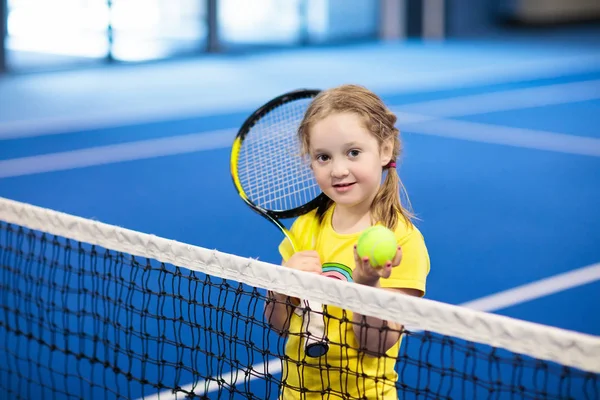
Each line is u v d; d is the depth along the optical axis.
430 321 2.44
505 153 10.92
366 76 17.41
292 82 16.66
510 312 5.67
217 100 14.84
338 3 23.23
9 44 20.61
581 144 11.42
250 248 7.14
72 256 6.42
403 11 23.98
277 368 4.65
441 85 16.36
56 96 15.46
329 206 3.18
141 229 7.73
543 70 18.11
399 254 2.62
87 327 5.24
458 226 7.80
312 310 2.77
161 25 20.83
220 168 10.16
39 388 4.61
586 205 8.52
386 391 2.95
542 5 25.67
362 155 2.83
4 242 6.78
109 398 4.48
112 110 14.08
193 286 5.59
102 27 19.72
